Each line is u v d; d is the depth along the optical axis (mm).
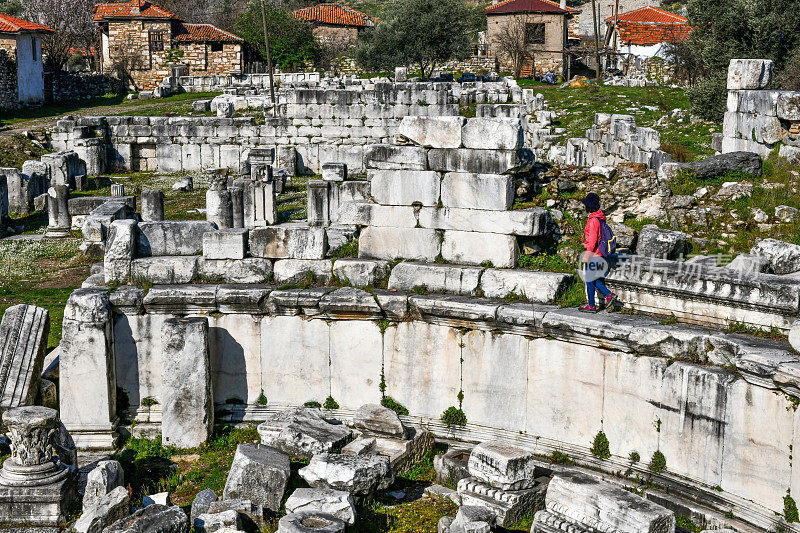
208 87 63062
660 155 20828
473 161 13641
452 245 14039
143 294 13875
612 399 12203
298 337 14070
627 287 12820
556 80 63531
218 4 99500
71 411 13398
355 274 14258
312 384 14156
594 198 12719
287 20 72875
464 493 11117
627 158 24531
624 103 43781
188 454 13312
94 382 13375
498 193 13555
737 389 10797
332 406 14102
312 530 9703
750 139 18516
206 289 13945
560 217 14367
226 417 14141
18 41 55562
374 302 13602
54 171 37562
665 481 11578
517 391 13070
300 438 12344
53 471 11055
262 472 11070
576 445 12609
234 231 14500
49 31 60094
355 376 14016
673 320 12297
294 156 43219
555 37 67188
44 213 33969
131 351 13883
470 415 13438
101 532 10031
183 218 31016
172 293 13742
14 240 28969
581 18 84312
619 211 14930
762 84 19266
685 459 11414
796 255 12273
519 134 13477
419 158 13977
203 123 44188
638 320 12305
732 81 19531
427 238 14133
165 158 44469
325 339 14016
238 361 14133
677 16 70812
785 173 15977
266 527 10641
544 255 14023
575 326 12266
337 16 81062
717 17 34094
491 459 11023
